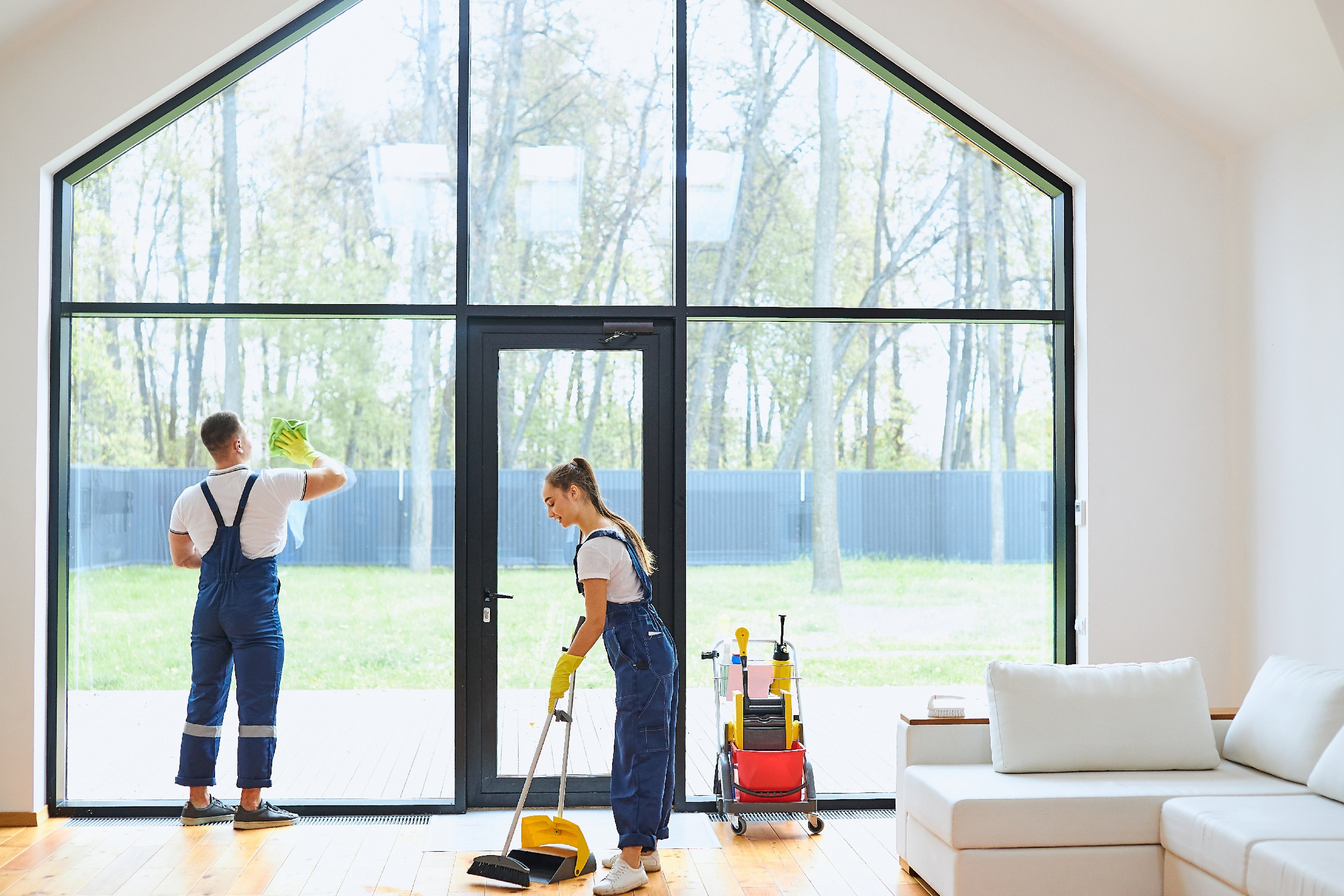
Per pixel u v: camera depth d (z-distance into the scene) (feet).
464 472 14.65
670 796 12.21
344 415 14.66
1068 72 14.88
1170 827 10.58
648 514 14.90
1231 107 14.06
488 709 14.66
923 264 15.15
